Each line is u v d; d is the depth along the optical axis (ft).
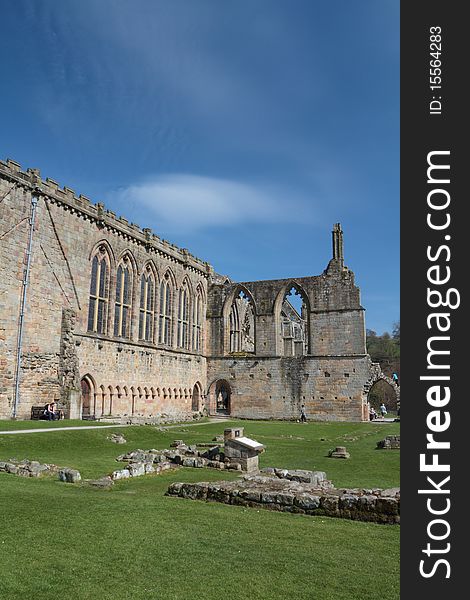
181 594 28.30
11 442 89.61
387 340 502.79
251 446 76.23
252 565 32.94
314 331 216.13
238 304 279.49
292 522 43.04
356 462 88.22
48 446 92.63
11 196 135.23
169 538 37.63
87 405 161.68
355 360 208.54
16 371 133.18
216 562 33.24
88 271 163.22
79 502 47.78
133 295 187.83
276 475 67.67
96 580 29.78
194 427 160.35
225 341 236.02
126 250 183.93
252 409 222.07
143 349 190.80
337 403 208.33
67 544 35.47
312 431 155.02
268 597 28.32
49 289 146.10
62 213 153.28
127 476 65.67
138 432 121.60
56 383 145.38
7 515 41.83
